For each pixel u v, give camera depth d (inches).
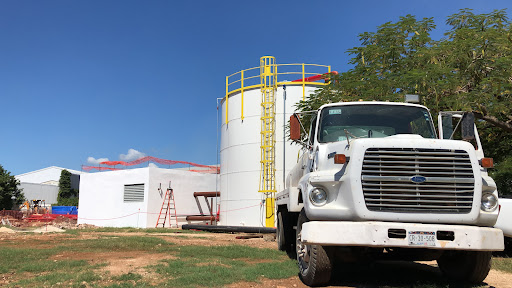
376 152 224.2
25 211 1608.0
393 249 265.0
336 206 229.6
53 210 1688.0
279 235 425.1
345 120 289.3
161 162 1371.8
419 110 300.0
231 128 1034.1
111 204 1246.3
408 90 531.8
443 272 284.5
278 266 311.4
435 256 262.7
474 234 215.5
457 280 267.6
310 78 986.1
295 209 309.7
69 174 2410.2
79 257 373.4
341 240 216.4
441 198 220.7
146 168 1182.9
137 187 1199.6
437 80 516.7
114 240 526.0
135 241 510.6
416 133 288.0
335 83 639.1
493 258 384.8
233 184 1008.2
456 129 279.3
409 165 222.7
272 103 965.8
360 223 216.4
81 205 1314.0
